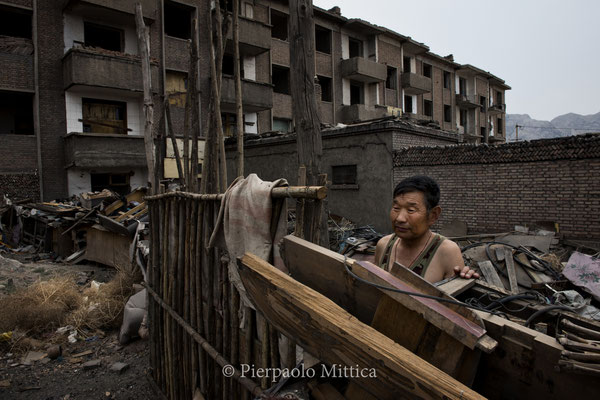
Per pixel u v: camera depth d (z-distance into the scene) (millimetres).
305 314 1100
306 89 3740
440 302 914
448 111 31125
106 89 14492
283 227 1849
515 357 877
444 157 8984
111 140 14250
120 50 15742
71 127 14352
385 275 1014
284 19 22062
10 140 13391
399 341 992
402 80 26141
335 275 1200
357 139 10180
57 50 14250
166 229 3303
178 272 3035
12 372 4234
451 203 9016
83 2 13797
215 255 2482
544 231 7488
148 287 3816
